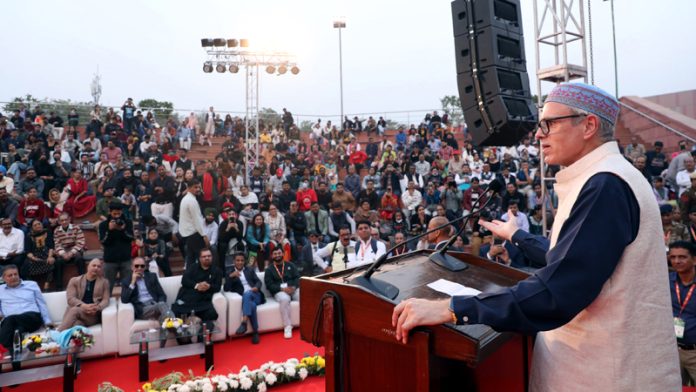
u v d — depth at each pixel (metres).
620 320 1.11
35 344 4.60
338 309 1.31
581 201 1.12
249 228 8.70
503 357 1.43
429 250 1.91
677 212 7.89
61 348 4.65
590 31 5.23
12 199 8.30
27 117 15.61
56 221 7.95
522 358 1.45
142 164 11.11
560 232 1.18
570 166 1.24
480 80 4.61
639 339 1.10
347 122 22.14
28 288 5.42
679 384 1.13
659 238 1.14
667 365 1.11
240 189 10.41
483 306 1.06
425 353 1.12
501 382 1.41
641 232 1.11
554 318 1.05
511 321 1.04
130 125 15.97
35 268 7.39
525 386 1.46
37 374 4.61
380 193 11.93
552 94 1.30
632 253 1.10
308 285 1.42
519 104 4.69
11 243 7.29
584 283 1.03
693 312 3.36
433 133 18.66
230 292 6.23
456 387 1.31
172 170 12.12
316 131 21.17
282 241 8.41
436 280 1.48
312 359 4.64
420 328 1.14
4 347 4.91
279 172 12.16
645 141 16.44
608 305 1.12
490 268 1.68
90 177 11.34
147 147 14.34
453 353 1.09
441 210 9.74
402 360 1.21
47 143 12.32
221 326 5.92
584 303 1.03
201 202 9.65
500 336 1.19
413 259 1.80
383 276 1.45
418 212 9.99
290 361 4.63
